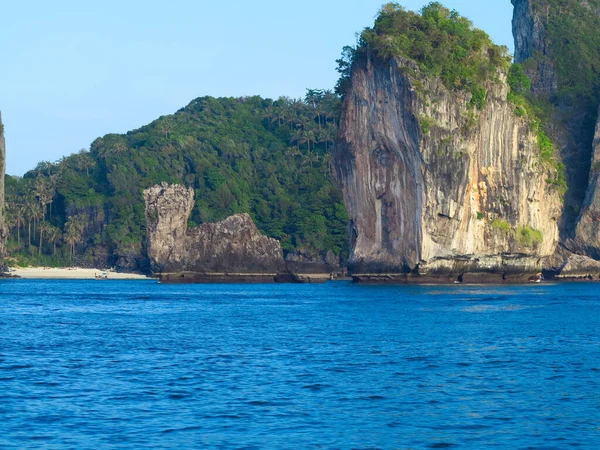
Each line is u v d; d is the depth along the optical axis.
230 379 36.09
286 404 31.09
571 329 55.94
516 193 119.50
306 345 47.34
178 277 142.12
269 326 59.06
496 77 116.94
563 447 25.59
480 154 115.12
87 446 25.42
